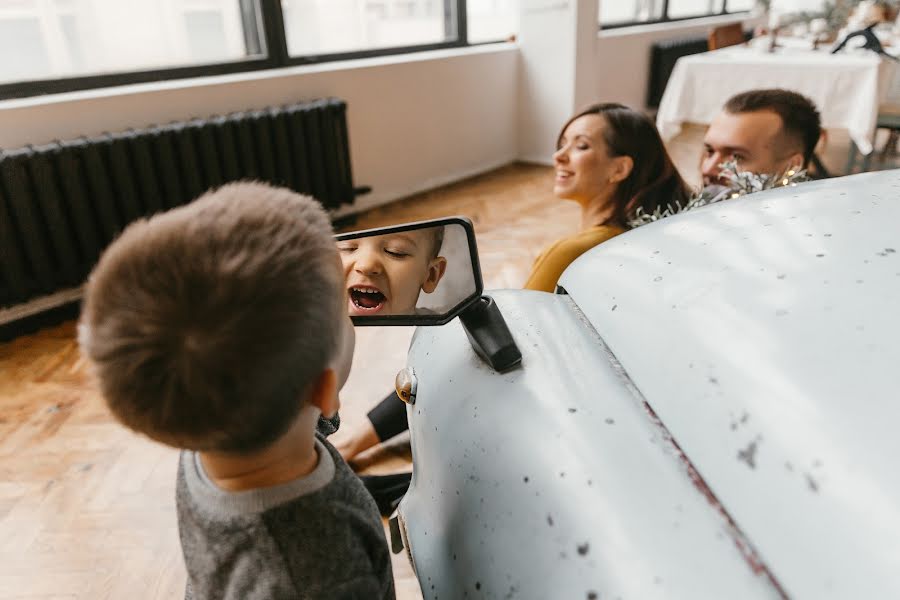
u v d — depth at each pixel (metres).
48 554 1.35
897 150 4.12
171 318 0.33
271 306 0.34
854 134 3.19
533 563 0.38
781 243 0.47
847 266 0.42
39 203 2.25
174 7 2.93
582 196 1.23
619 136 1.16
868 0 3.68
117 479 1.57
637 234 0.59
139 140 2.43
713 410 0.37
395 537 0.69
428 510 0.53
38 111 2.37
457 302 0.52
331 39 3.70
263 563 0.41
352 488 0.47
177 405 0.34
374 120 3.66
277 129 2.90
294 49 3.47
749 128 1.20
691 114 3.67
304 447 0.43
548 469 0.40
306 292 0.36
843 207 0.50
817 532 0.30
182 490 0.45
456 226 0.50
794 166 1.24
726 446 0.35
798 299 0.41
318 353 0.37
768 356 0.38
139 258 0.34
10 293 2.27
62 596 1.25
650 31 5.79
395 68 3.68
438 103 4.02
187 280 0.33
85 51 2.71
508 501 0.41
